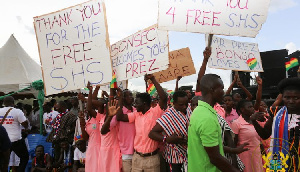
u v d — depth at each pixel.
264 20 3.90
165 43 4.42
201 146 2.47
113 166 4.65
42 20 4.83
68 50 4.75
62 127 6.70
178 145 3.89
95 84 4.60
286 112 2.83
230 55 6.08
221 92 2.55
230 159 3.40
